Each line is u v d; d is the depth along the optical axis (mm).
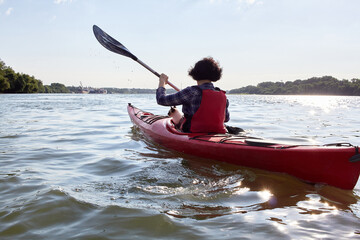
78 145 3625
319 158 2012
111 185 2055
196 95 2818
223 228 1405
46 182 2105
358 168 1892
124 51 4297
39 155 3045
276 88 129250
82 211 1585
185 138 2963
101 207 1639
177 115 3584
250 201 1775
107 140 3988
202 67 2791
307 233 1350
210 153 2705
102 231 1364
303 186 2070
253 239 1291
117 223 1447
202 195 1871
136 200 1763
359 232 1363
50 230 1372
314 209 1649
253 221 1484
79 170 2482
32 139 4004
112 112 8734
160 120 4082
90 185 2047
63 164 2691
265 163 2322
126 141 3910
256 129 5004
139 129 4559
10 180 2137
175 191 1941
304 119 6781
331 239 1293
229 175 2328
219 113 2906
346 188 1975
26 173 2348
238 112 9102
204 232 1361
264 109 10977
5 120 6301
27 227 1395
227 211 1615
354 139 3982
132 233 1349
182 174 2346
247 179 2225
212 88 2889
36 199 1725
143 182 2129
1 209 1586
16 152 3166
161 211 1599
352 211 1620
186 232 1359
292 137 4148
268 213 1589
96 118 6914
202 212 1600
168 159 2875
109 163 2721
